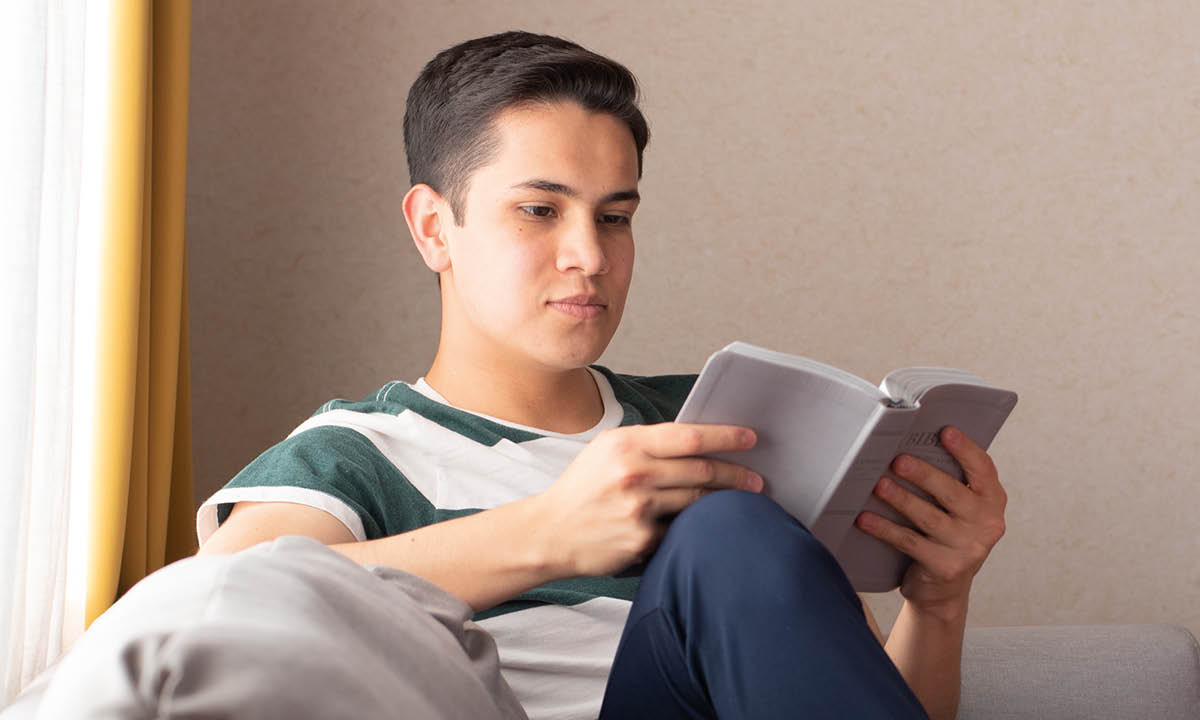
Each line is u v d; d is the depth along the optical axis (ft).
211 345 7.13
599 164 3.57
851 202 7.33
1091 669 4.29
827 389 2.71
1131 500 7.50
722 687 2.34
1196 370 7.46
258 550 2.00
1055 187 7.39
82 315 4.78
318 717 1.52
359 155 7.13
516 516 2.80
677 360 7.31
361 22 7.11
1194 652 4.38
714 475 2.69
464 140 3.66
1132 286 7.43
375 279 7.15
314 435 3.51
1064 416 7.47
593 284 3.58
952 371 3.10
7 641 3.93
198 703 1.44
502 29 7.14
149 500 5.21
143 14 4.85
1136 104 7.39
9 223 3.94
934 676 3.48
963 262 7.39
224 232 7.11
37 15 4.00
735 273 7.31
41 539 4.25
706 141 7.27
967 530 3.17
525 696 3.36
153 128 5.24
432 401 3.79
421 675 1.91
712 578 2.37
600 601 3.50
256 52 7.11
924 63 7.32
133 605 1.72
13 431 3.93
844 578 2.46
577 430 3.94
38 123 4.00
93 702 1.43
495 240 3.59
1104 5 7.36
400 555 2.85
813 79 7.29
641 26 7.21
